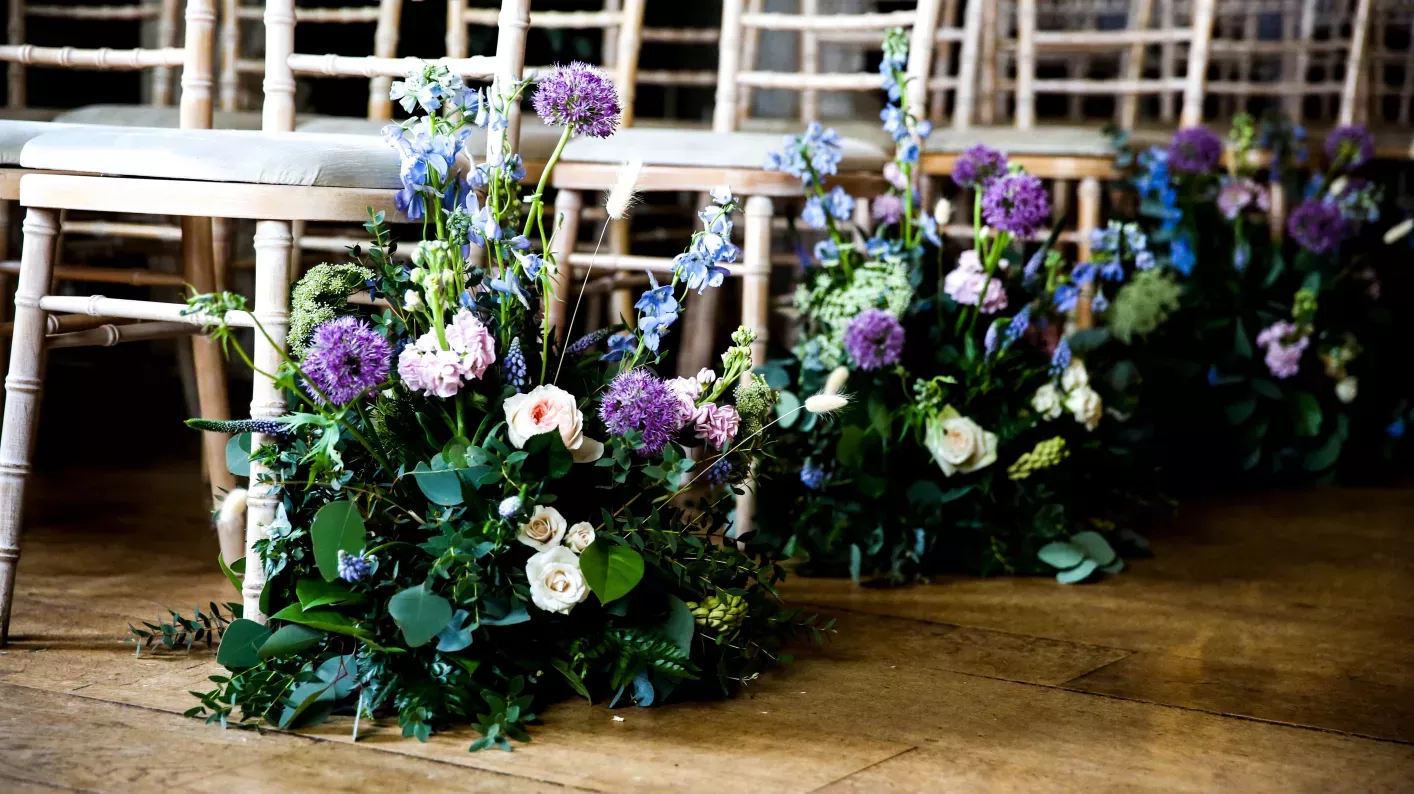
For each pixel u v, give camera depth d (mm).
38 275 1420
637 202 1329
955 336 1927
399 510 1311
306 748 1189
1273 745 1266
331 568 1218
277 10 1554
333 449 1244
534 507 1271
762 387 1484
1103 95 4625
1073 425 1967
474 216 1310
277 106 1562
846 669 1470
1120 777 1176
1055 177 2551
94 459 2584
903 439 1881
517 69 1424
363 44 3717
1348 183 2748
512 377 1309
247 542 1354
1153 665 1510
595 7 3861
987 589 1847
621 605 1283
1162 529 2256
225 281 2059
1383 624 1697
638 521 1339
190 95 1737
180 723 1242
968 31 2836
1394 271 2926
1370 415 2857
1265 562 2029
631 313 2611
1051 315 2035
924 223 1948
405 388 1304
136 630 1448
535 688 1306
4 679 1349
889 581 1873
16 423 1432
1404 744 1275
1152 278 2424
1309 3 3549
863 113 3881
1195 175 2613
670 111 4070
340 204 1346
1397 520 2342
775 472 1894
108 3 3783
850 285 1902
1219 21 3811
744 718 1301
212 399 1839
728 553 1399
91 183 1374
